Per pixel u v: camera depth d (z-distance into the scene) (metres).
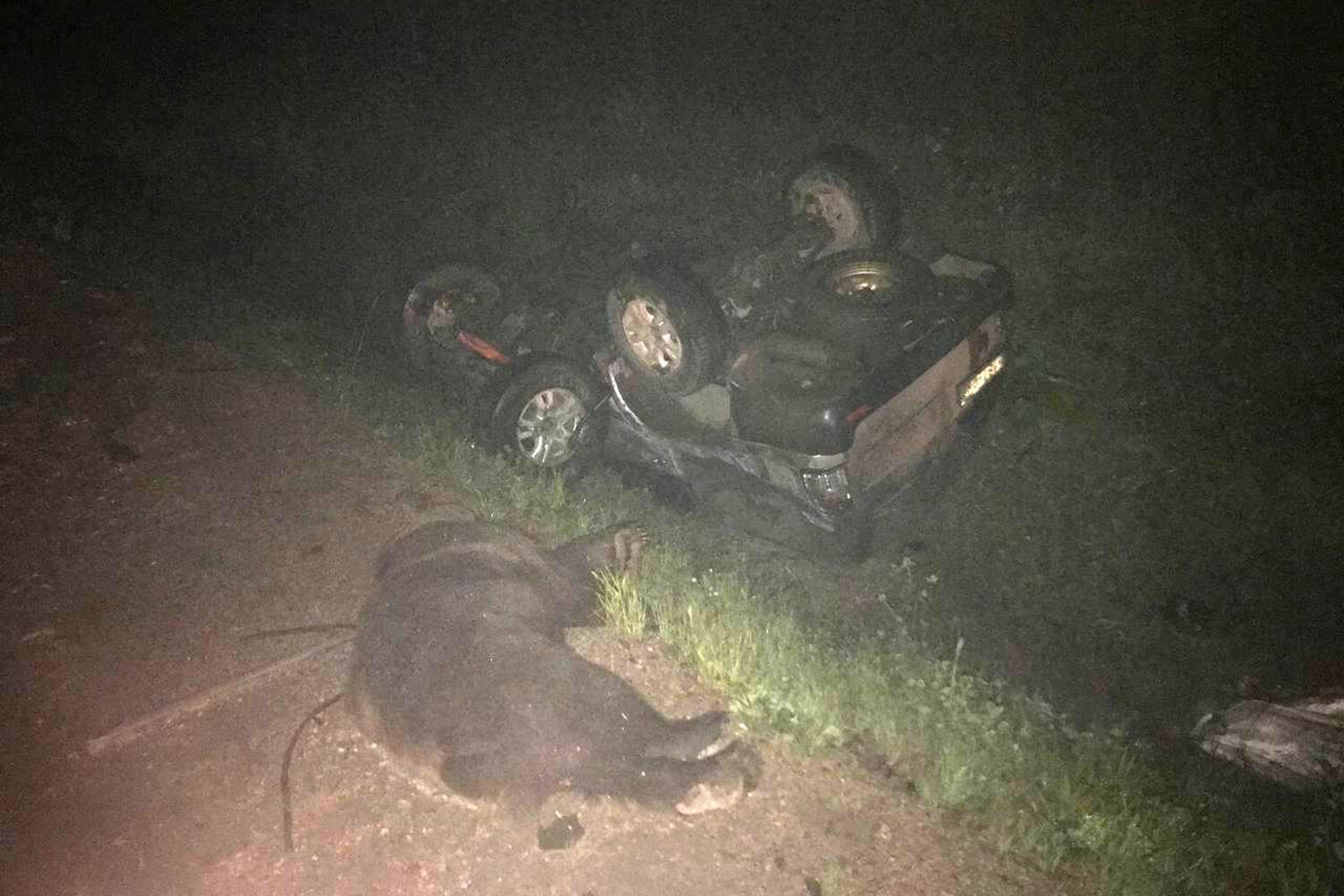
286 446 7.05
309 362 8.23
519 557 5.70
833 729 5.09
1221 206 10.69
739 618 5.71
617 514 7.18
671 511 8.00
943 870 4.55
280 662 5.32
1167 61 13.20
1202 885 4.95
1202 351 9.32
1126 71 13.16
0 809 4.62
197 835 4.48
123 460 6.83
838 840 4.55
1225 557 7.78
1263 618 7.34
